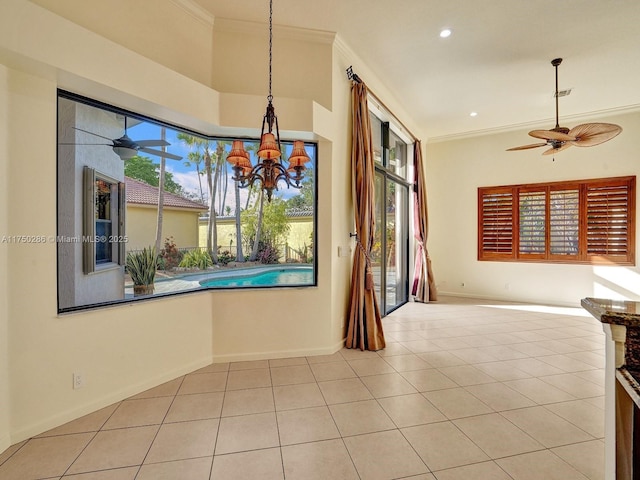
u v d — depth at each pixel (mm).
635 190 5461
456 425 2266
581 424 2275
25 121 2107
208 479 1771
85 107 2516
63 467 1863
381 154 5133
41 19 1980
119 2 2607
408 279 6598
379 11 3137
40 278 2188
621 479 1081
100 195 2619
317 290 3557
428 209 7141
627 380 1004
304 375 3062
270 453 1980
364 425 2268
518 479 1765
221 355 3361
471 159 6770
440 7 3088
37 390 2172
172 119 2930
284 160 3572
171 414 2410
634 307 1161
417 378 3004
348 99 3906
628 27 3363
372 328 3732
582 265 5824
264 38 3398
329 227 3564
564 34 3492
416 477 1785
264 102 3174
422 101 5195
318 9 3109
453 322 4930
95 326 2469
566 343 3979
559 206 6016
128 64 2414
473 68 4191
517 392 2740
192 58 3123
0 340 2010
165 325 2936
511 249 6406
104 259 2643
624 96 4996
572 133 3619
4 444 2012
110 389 2547
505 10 3119
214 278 3412
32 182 2145
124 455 1964
